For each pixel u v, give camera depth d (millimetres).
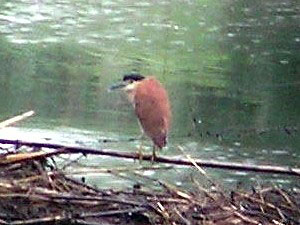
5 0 37094
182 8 37719
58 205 7750
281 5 38688
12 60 25078
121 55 26984
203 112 19516
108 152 8156
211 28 32906
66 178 8164
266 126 18578
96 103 19734
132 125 17391
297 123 19062
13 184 7766
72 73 23703
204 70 25359
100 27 32156
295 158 15844
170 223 7707
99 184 11109
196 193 8453
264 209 8164
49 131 16234
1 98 19984
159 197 8094
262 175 13406
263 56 28047
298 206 8336
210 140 16359
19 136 15484
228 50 28719
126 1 39219
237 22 34469
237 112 19875
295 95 22406
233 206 8078
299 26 34031
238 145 16297
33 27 31250
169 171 12234
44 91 21078
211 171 13492
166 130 8273
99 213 7676
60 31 30766
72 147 8117
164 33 31453
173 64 25953
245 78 24516
